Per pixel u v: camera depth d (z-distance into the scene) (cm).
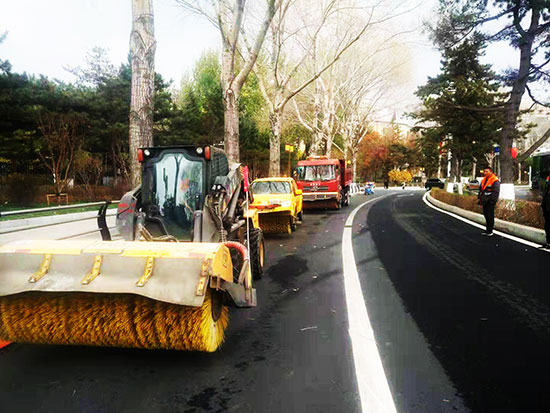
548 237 888
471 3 1722
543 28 1619
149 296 317
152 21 1030
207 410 291
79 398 307
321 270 738
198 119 3016
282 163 4162
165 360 373
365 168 7050
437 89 2670
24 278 341
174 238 494
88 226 1052
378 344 406
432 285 621
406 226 1362
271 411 290
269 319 485
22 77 2180
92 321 356
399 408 292
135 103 1022
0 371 352
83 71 2961
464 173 6800
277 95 2266
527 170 6944
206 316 348
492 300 540
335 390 318
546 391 314
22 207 1488
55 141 1945
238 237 632
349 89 3719
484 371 348
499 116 2630
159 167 521
